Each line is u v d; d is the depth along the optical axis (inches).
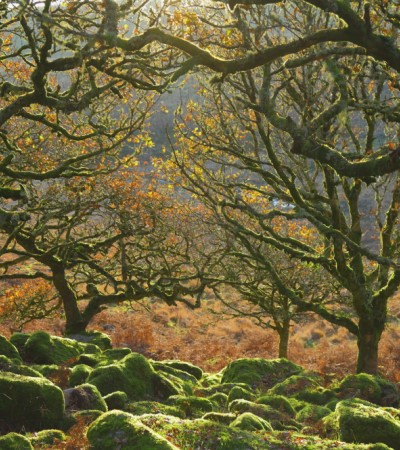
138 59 350.0
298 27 440.5
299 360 968.3
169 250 668.7
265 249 710.5
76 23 298.5
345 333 1161.4
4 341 524.4
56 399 354.9
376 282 627.2
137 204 611.8
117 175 630.5
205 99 609.3
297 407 487.5
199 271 649.0
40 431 330.3
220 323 1203.9
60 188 614.9
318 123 280.2
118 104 616.4
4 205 546.0
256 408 428.8
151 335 1037.2
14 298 737.6
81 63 304.8
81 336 699.4
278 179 565.0
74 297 721.0
